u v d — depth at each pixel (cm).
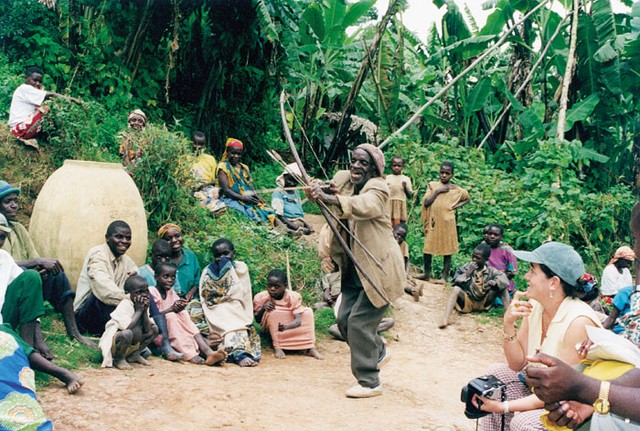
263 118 1352
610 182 1355
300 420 449
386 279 505
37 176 805
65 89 995
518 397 370
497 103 1493
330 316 770
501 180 1161
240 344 613
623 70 1310
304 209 1230
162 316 588
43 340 498
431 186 952
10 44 1048
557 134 1202
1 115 914
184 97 1287
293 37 1260
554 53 1361
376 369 523
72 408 428
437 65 1571
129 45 1127
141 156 808
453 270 991
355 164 511
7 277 488
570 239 1155
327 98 1686
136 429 407
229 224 862
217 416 439
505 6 1405
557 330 333
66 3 1073
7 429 331
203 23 1272
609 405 219
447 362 684
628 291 638
